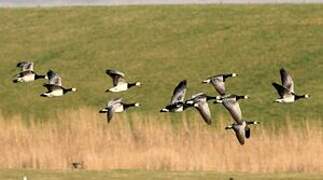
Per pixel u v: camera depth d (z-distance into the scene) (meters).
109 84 72.38
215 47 78.31
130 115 62.69
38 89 72.06
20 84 73.06
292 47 76.19
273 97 66.00
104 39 82.31
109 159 46.84
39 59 78.69
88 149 49.22
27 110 67.81
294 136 49.22
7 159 47.69
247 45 77.88
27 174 40.56
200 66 74.62
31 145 49.62
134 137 50.97
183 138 50.66
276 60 73.88
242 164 46.03
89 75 74.50
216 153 48.03
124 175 40.91
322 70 71.00
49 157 47.72
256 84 69.31
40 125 58.72
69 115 56.38
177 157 46.75
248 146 48.69
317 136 49.41
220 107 63.62
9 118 64.81
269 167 45.50
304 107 63.59
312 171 44.78
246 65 73.62
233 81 70.25
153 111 64.69
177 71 73.94
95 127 52.38
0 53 80.38
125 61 77.06
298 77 70.06
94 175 40.66
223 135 51.31
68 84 72.94
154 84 71.44
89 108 67.00
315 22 81.62
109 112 29.55
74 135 51.28
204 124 59.56
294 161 45.88
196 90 69.69
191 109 62.22
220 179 40.22
